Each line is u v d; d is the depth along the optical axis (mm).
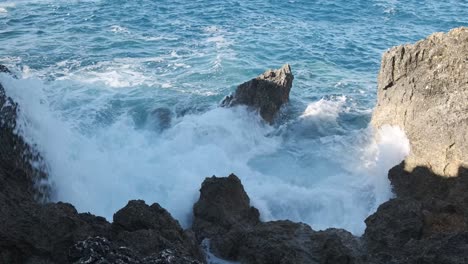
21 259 14484
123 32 35688
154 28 36812
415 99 21438
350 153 22984
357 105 27375
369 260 15781
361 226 19531
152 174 21391
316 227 19578
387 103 22969
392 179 20906
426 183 19844
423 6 44094
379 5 43812
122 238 14875
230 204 18797
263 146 23859
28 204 15680
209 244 17531
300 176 21922
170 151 22766
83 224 15477
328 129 24922
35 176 18969
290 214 20109
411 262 14828
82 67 30047
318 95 28500
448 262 14273
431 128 20125
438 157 19766
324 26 39062
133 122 24703
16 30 35281
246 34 36438
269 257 16188
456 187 18500
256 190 20828
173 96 27250
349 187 21297
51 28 35875
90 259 12922
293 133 24688
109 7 40344
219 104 26281
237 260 16844
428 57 21531
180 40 34906
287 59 33031
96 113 24922
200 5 41844
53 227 15000
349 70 32062
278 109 25859
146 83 28484
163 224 16188
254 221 19000
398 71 22281
